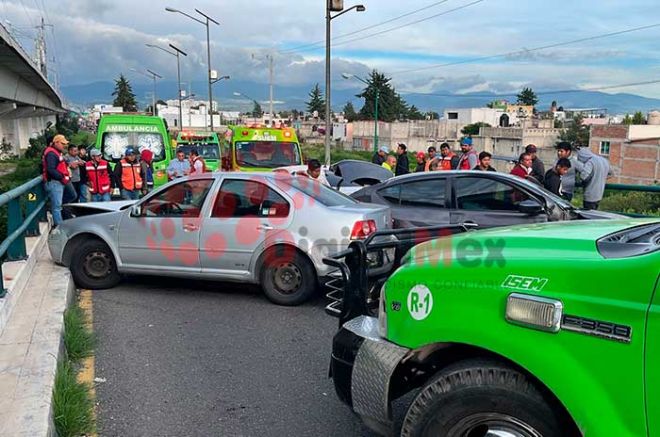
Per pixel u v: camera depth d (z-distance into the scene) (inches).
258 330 231.9
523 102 5349.4
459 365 104.9
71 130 3336.6
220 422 156.3
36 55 1392.7
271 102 1712.6
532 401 95.0
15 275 243.8
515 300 96.3
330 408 164.7
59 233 293.7
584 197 395.9
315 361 199.6
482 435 102.8
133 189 512.4
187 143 831.7
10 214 269.3
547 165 2394.2
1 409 139.7
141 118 647.8
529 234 118.6
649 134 2261.3
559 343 91.4
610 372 86.6
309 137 3841.0
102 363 197.0
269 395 172.9
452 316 104.5
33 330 197.2
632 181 2231.8
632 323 84.9
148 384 180.1
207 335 225.9
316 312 256.1
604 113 4571.9
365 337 121.6
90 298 277.6
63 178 396.2
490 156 401.1
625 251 97.6
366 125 3437.5
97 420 156.9
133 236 281.1
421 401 106.1
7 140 2059.5
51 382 155.6
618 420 86.0
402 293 113.7
